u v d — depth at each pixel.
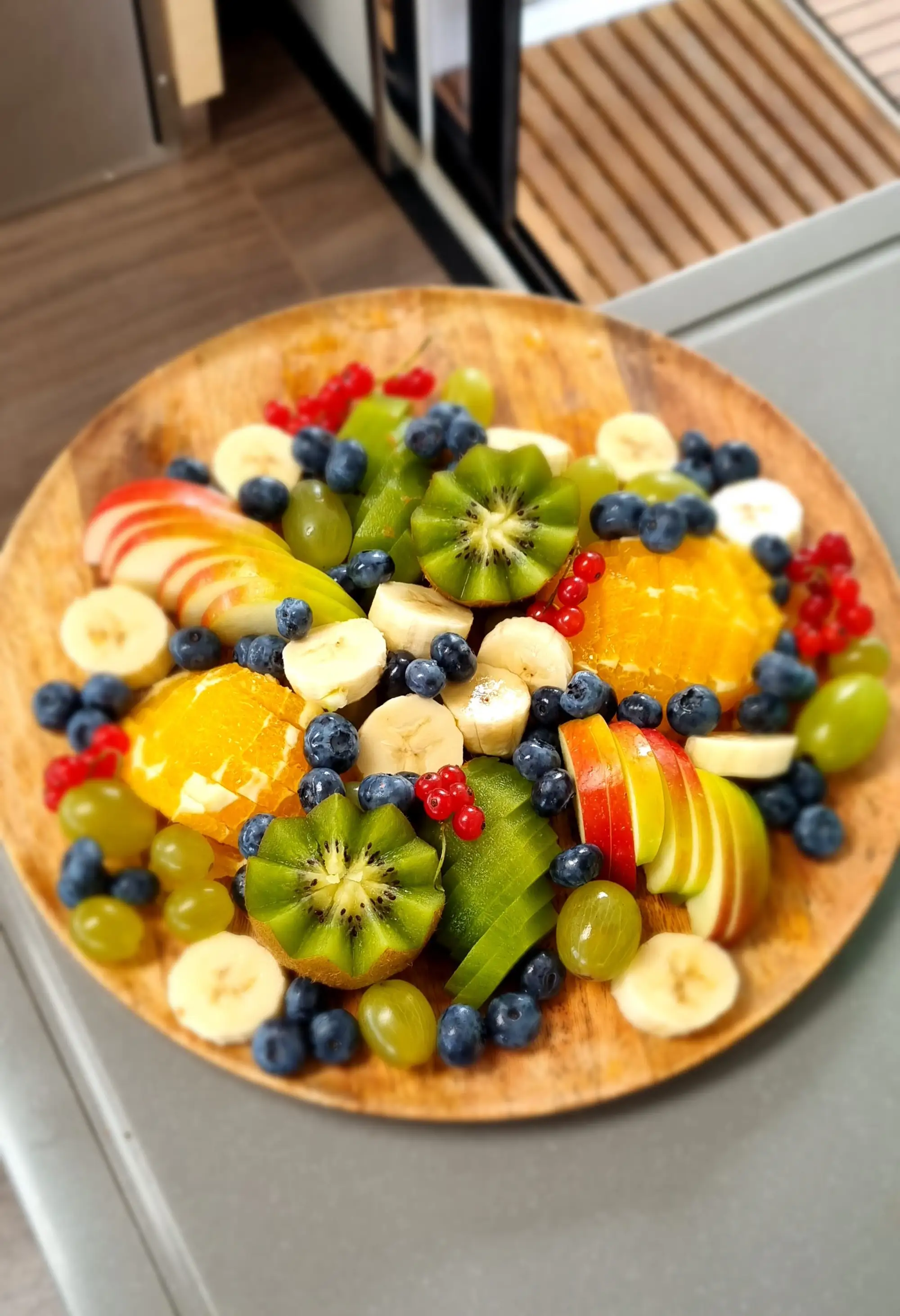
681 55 0.86
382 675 0.55
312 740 0.53
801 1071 0.52
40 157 0.83
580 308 0.63
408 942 0.50
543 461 0.56
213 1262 0.49
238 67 0.89
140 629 0.56
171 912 0.52
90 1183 0.51
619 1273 0.49
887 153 0.84
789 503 0.59
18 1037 0.53
